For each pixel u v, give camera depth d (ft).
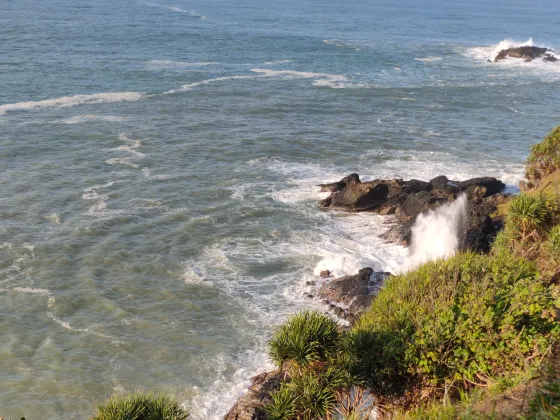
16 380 70.59
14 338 78.02
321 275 94.58
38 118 176.65
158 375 72.08
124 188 129.08
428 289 45.42
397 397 40.50
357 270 95.66
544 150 97.86
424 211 110.73
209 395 68.59
